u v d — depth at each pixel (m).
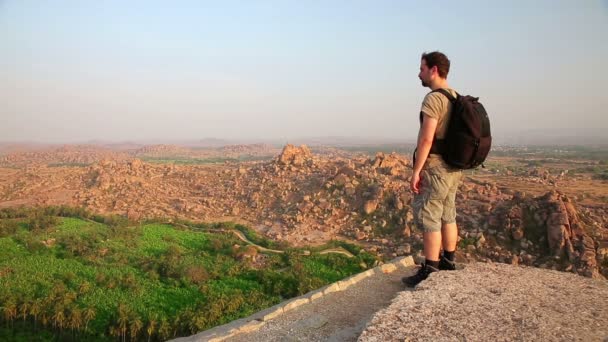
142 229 83.38
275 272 57.38
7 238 75.25
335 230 76.81
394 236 70.69
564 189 94.88
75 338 41.81
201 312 42.91
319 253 66.88
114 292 51.38
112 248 70.69
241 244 73.62
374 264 60.56
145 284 54.56
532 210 62.88
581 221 60.69
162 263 61.12
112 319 43.66
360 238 71.94
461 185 80.31
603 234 57.91
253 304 47.12
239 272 58.88
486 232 62.66
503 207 66.38
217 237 77.19
